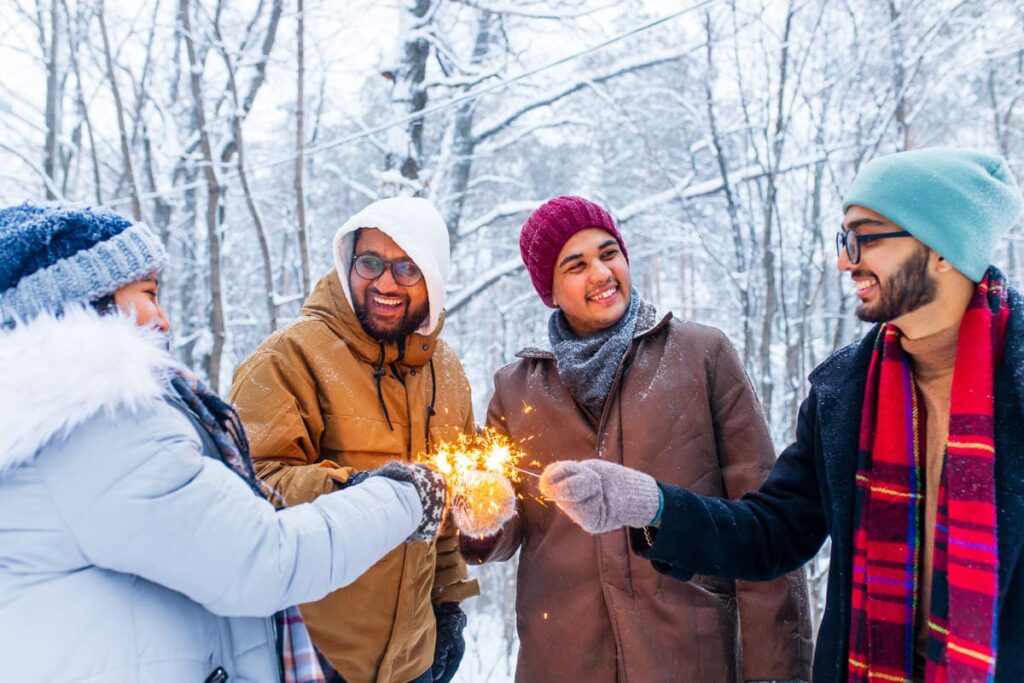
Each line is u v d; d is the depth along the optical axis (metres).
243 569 1.13
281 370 1.86
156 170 8.18
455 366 2.31
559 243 2.10
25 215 1.21
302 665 1.36
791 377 7.29
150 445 1.09
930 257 1.37
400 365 2.05
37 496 1.05
